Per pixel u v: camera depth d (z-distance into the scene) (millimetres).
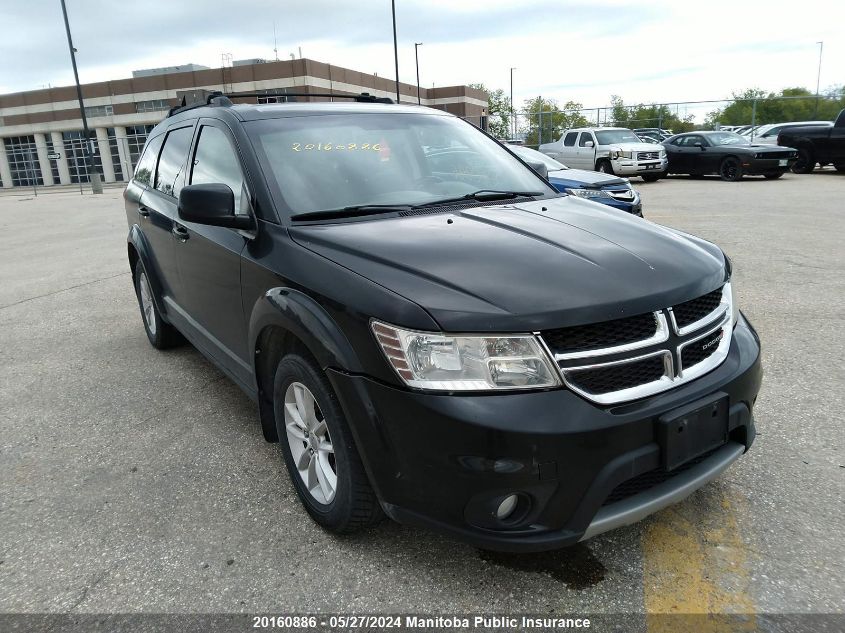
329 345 2334
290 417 2818
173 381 4582
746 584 2314
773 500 2805
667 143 21484
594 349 2137
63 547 2705
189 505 2984
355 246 2541
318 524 2752
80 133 51781
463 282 2230
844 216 11133
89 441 3691
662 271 2396
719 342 2516
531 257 2402
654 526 2668
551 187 3684
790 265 7352
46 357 5277
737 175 19391
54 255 10992
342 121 3508
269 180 3016
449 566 2475
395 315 2162
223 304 3332
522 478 2033
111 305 7012
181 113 4410
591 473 2074
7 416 4102
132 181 5254
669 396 2238
